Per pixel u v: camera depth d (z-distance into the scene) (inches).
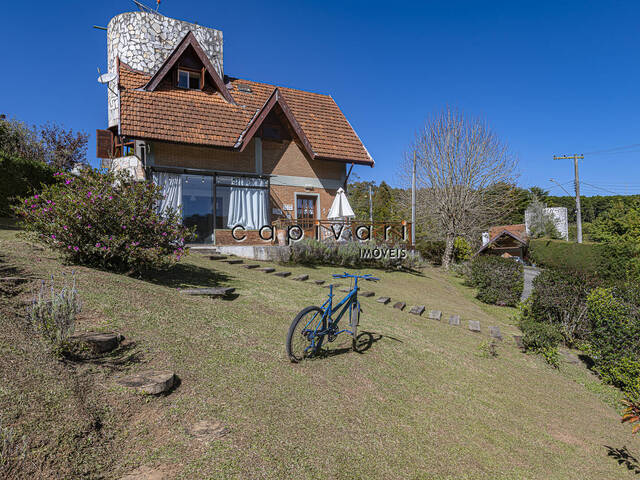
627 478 151.3
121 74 586.6
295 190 693.9
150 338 169.3
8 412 100.5
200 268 370.9
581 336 367.6
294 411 138.1
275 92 653.9
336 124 761.6
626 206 1535.4
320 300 323.6
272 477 102.3
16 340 134.7
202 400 132.5
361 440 131.0
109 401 121.0
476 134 911.0
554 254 1163.3
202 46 698.2
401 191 1105.4
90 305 187.0
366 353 218.7
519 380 240.7
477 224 951.0
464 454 139.1
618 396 251.3
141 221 277.9
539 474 138.7
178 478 96.0
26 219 266.2
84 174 284.7
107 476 94.0
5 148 778.2
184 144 562.6
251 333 205.9
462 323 380.8
